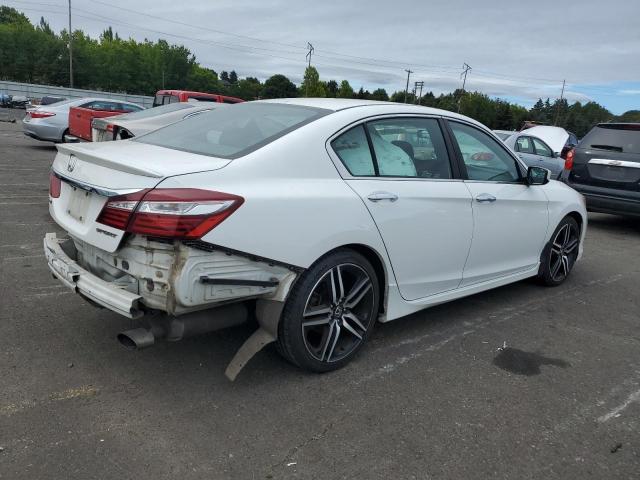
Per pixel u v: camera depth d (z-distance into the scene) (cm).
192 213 257
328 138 326
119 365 329
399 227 350
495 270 453
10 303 405
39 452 247
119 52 8688
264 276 287
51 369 319
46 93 5081
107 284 282
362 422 287
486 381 342
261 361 347
